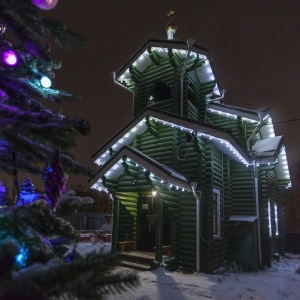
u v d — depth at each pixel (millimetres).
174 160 10734
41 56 1946
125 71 12828
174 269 9812
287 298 7695
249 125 13516
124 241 11602
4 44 2262
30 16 1926
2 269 986
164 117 10688
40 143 1522
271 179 14789
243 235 11695
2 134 1306
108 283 1313
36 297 949
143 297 6691
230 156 12391
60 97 2576
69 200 2148
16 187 2145
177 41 11492
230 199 12688
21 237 1473
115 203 11141
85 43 2242
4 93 2035
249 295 7441
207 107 13914
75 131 1229
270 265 12102
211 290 7605
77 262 1129
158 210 9797
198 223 9828
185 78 11742
